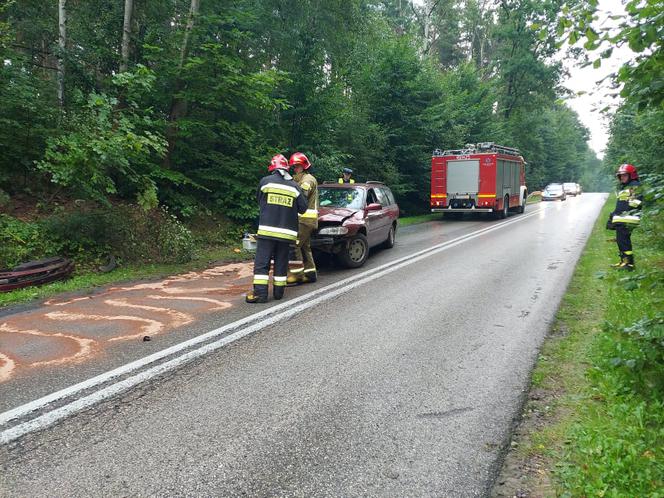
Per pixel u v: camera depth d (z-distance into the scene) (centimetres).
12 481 252
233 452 282
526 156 4612
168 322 538
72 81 1158
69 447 284
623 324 488
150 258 902
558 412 330
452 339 486
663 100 316
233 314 573
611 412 318
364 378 389
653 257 839
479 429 310
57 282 728
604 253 956
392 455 280
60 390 360
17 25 1354
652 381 337
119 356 430
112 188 862
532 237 1334
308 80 1395
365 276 811
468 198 1939
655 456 267
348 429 309
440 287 722
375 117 2105
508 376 392
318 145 1468
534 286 718
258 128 1348
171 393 358
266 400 349
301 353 445
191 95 1139
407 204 2388
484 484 254
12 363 413
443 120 2273
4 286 661
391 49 2102
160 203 1134
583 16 309
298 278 746
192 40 1170
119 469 263
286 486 251
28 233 815
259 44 1628
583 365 407
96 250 868
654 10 288
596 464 260
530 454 280
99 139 811
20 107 929
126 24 1162
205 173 1240
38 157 961
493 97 3200
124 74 952
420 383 380
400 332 508
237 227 1229
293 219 643
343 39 1972
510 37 3722
